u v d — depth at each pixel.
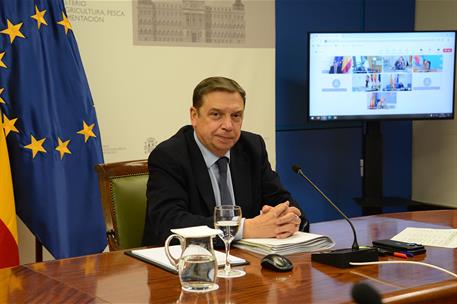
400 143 4.50
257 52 3.72
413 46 3.73
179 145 2.02
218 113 1.95
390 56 3.72
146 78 3.37
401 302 1.22
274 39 3.78
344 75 3.70
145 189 2.16
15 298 1.28
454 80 3.80
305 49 4.03
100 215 2.80
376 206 3.81
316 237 1.77
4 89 2.61
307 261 1.59
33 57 2.67
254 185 2.15
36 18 2.70
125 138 3.33
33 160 2.64
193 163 2.02
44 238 2.66
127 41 3.30
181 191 1.94
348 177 4.30
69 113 2.75
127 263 1.58
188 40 3.49
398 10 4.38
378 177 3.84
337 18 4.13
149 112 3.39
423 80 3.77
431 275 1.44
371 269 1.50
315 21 4.05
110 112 3.28
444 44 3.76
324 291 1.31
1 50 2.62
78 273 1.48
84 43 3.17
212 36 3.56
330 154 4.21
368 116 3.75
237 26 3.64
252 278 1.42
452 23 4.16
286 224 1.78
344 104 3.73
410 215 2.34
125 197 2.12
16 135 2.63
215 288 1.33
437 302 1.27
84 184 2.77
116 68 3.28
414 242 1.81
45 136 2.67
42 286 1.37
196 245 1.34
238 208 1.51
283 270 1.47
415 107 3.78
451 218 2.27
